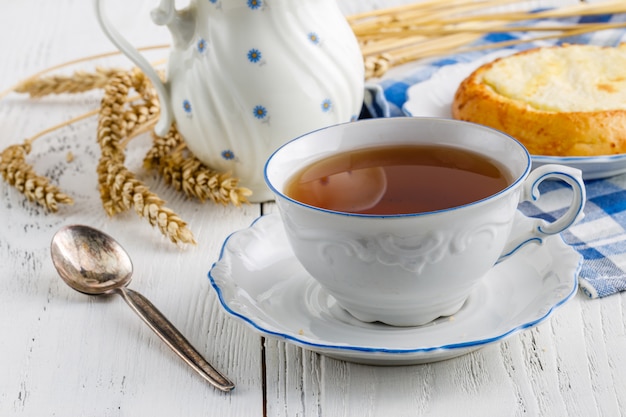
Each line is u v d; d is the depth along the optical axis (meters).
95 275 0.63
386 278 0.54
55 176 0.76
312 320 0.57
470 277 0.55
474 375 0.55
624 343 0.56
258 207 0.70
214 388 0.55
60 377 0.57
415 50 0.86
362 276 0.54
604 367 0.55
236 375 0.56
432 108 0.76
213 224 0.69
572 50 0.76
